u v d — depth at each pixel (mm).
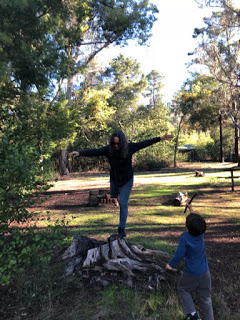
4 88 8836
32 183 4223
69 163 33219
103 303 3680
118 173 4207
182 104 38000
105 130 32031
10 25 9102
